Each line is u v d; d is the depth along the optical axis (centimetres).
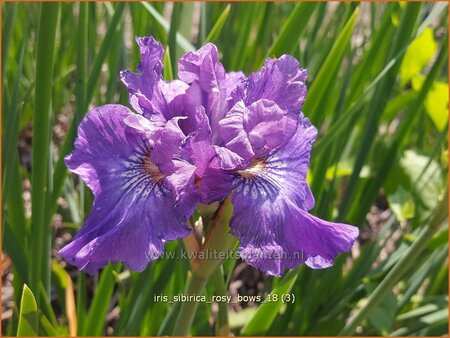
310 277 38
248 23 41
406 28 33
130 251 20
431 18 32
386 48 40
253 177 22
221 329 30
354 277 38
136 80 22
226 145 21
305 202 22
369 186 40
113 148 21
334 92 41
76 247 20
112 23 32
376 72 40
